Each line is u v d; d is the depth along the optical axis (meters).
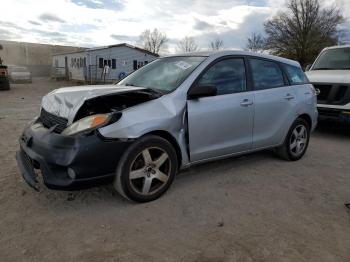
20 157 3.74
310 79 7.54
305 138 5.51
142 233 2.99
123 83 4.54
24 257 2.60
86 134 3.12
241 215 3.41
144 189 3.53
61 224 3.10
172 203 3.61
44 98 4.02
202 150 3.99
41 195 3.67
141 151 3.42
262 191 4.05
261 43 46.50
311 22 41.28
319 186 4.31
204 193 3.91
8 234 2.90
